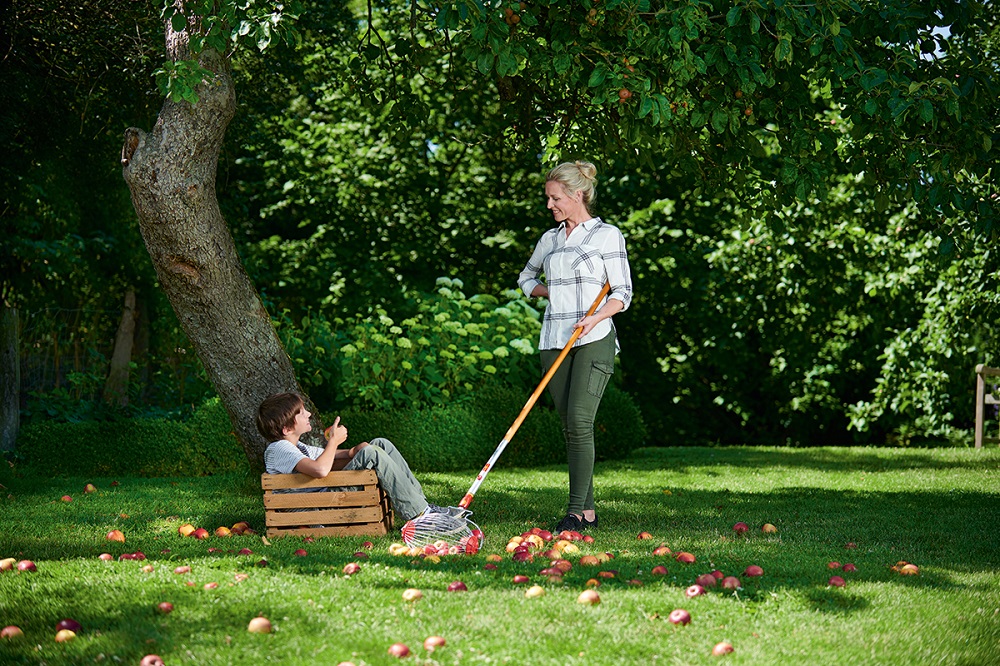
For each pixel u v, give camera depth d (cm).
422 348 920
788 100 561
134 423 824
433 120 1467
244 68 961
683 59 465
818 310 1470
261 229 1602
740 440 1662
